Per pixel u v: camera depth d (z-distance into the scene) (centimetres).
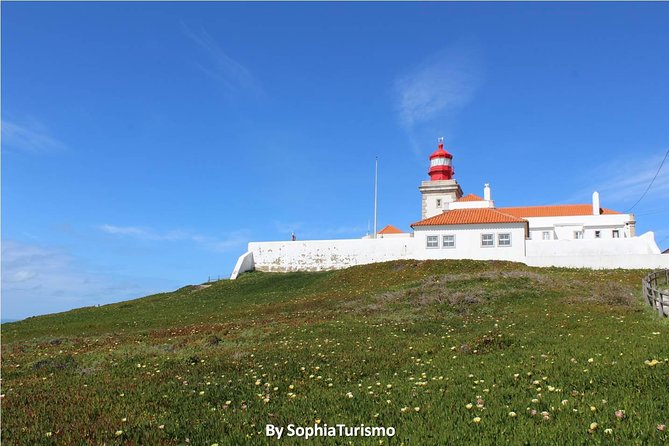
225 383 1357
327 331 2309
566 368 1246
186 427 984
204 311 4006
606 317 2248
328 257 6081
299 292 4619
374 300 3347
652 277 3450
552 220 6750
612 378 1114
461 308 2772
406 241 5856
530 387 1109
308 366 1530
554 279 3519
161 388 1335
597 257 4831
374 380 1323
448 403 1036
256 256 6341
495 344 1686
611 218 6606
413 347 1780
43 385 1511
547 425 859
